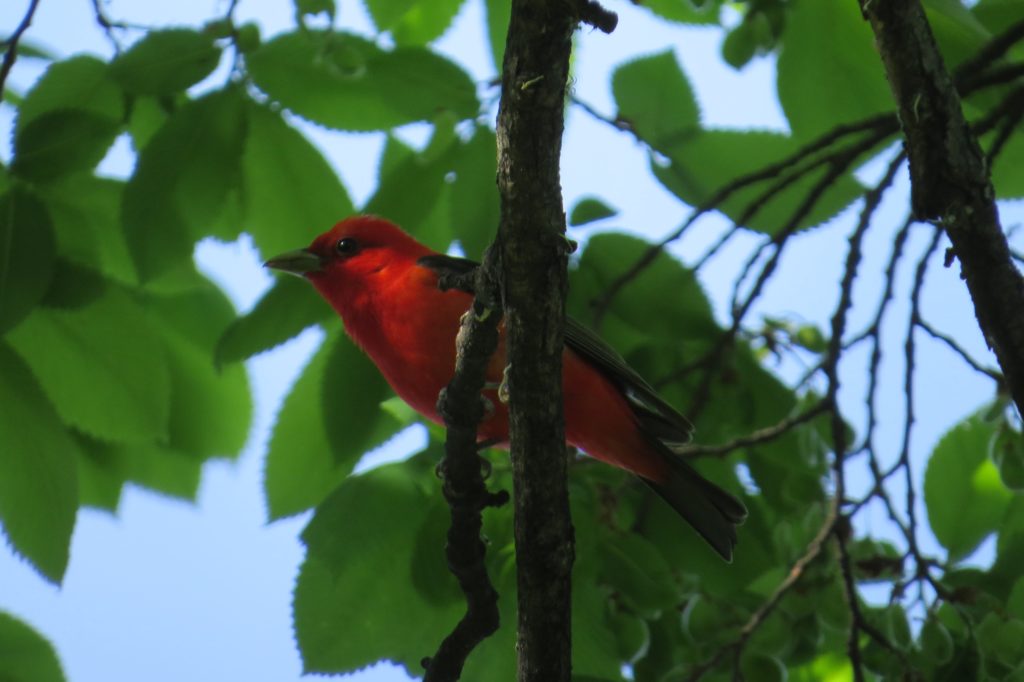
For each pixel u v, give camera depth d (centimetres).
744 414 1120
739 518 1031
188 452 1155
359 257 1038
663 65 1102
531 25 580
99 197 1038
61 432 975
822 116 1087
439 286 703
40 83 1038
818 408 1033
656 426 1073
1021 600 967
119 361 1017
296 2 1006
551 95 595
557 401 686
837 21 1064
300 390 1039
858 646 952
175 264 995
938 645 938
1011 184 1127
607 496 1010
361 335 1029
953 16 938
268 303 1051
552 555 717
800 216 1073
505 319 663
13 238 978
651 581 972
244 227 1052
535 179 614
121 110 1048
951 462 1081
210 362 1159
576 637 956
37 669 1010
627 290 1094
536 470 700
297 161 1041
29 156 1001
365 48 1017
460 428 754
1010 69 984
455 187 1016
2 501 959
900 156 1078
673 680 959
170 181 995
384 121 1018
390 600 935
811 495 1076
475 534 788
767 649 991
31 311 973
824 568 1001
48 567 954
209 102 1012
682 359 1132
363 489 938
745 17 1091
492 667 945
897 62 725
